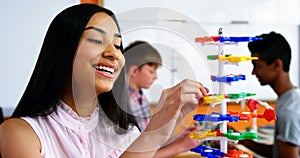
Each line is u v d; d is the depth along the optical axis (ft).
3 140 2.53
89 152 2.89
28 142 2.54
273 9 10.78
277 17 10.81
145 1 10.13
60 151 2.78
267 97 10.13
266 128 8.09
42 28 9.72
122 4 10.03
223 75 2.33
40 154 2.58
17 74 9.68
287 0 10.82
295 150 4.93
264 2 10.73
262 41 5.22
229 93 2.37
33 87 2.77
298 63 10.92
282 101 5.14
